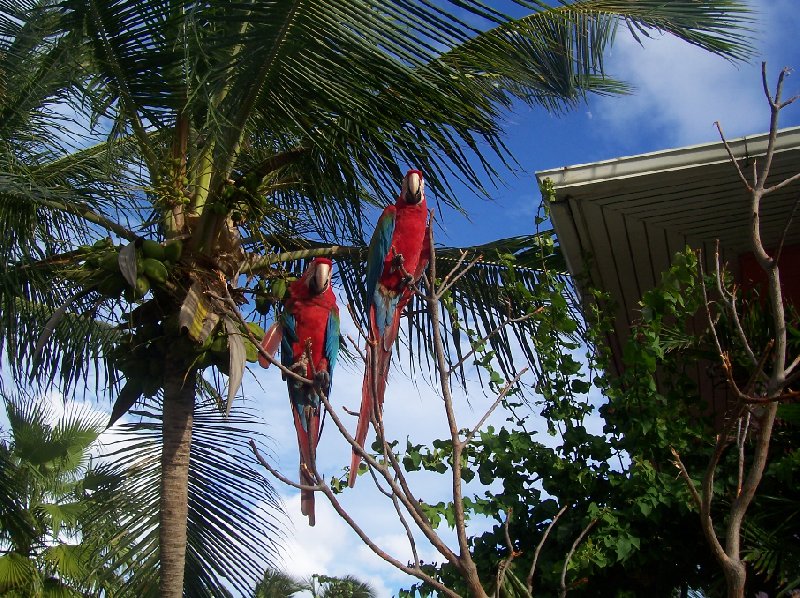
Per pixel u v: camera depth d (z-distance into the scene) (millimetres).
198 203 5699
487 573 4473
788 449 4570
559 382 5031
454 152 5652
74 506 10922
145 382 5441
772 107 3318
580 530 4539
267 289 5531
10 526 9547
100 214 6055
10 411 11672
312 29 4961
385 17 5000
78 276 5289
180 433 5367
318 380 4484
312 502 4012
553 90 6516
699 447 4680
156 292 5289
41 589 10039
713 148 5254
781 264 5953
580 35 6434
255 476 6293
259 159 6211
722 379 5047
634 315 6547
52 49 5699
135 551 5973
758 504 4363
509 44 5812
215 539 6156
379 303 4734
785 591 3990
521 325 6258
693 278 4812
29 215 6215
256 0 4930
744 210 5609
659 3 6309
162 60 5422
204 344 5176
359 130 5828
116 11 5293
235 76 5250
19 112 5902
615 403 4766
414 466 4730
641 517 4441
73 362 6867
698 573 4488
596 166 5492
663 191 5473
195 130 5922
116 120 5699
